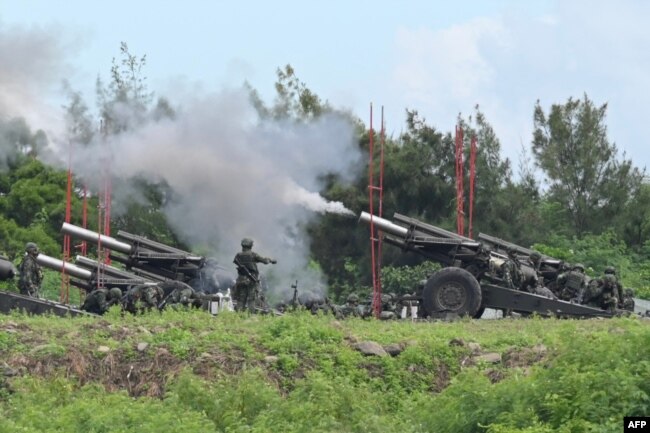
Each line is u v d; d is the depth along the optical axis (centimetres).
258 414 7050
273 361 8156
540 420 6450
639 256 17700
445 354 8412
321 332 8519
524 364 8156
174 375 7975
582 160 17800
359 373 8156
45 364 8006
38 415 6894
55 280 14450
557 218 17662
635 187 18038
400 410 7669
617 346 6794
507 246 11981
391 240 11600
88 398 7394
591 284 11369
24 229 14862
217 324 8838
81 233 11350
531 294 11219
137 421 6869
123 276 11069
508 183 16862
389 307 11338
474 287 11075
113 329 8538
